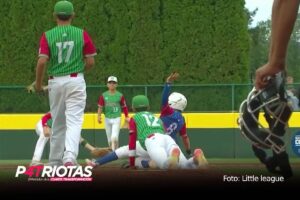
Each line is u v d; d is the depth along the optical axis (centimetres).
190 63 4409
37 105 4088
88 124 3931
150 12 4447
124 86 4128
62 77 1847
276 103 587
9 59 4419
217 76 4397
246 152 3938
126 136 3850
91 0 4459
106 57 4447
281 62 550
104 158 2375
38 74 1884
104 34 4456
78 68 1864
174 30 4431
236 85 4041
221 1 4412
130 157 2264
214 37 4412
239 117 620
